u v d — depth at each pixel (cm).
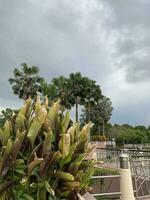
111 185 939
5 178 261
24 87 4181
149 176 776
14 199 263
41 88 4041
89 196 326
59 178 284
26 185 268
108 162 1342
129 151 1201
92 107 5109
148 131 5253
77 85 4747
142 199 701
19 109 296
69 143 275
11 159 258
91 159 323
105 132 5281
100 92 4997
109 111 5319
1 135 269
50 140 271
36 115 279
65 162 282
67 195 290
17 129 269
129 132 5050
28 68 4262
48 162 272
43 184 273
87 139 311
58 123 295
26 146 273
